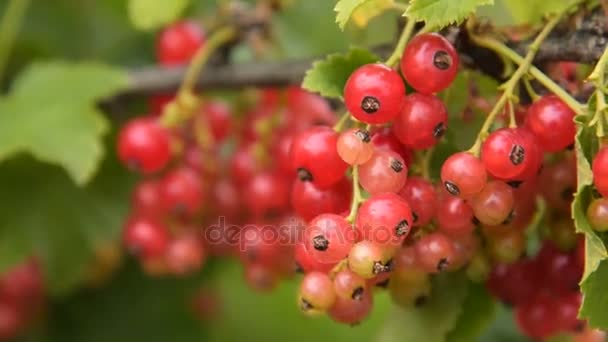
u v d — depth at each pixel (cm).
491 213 42
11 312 60
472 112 44
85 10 61
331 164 42
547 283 46
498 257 44
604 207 41
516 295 46
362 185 42
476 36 43
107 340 63
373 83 42
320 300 42
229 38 53
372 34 48
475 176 41
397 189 42
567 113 42
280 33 56
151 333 64
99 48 62
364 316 43
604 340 47
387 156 42
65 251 57
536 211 45
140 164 53
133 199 55
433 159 44
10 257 57
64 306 63
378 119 42
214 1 60
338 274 42
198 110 53
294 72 52
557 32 43
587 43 43
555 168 44
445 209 42
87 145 53
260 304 75
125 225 57
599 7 43
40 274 60
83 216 57
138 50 62
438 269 43
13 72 60
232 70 53
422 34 42
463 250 43
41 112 54
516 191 43
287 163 50
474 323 47
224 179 53
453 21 41
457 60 42
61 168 57
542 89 43
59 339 63
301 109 52
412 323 46
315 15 56
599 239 41
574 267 45
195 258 54
